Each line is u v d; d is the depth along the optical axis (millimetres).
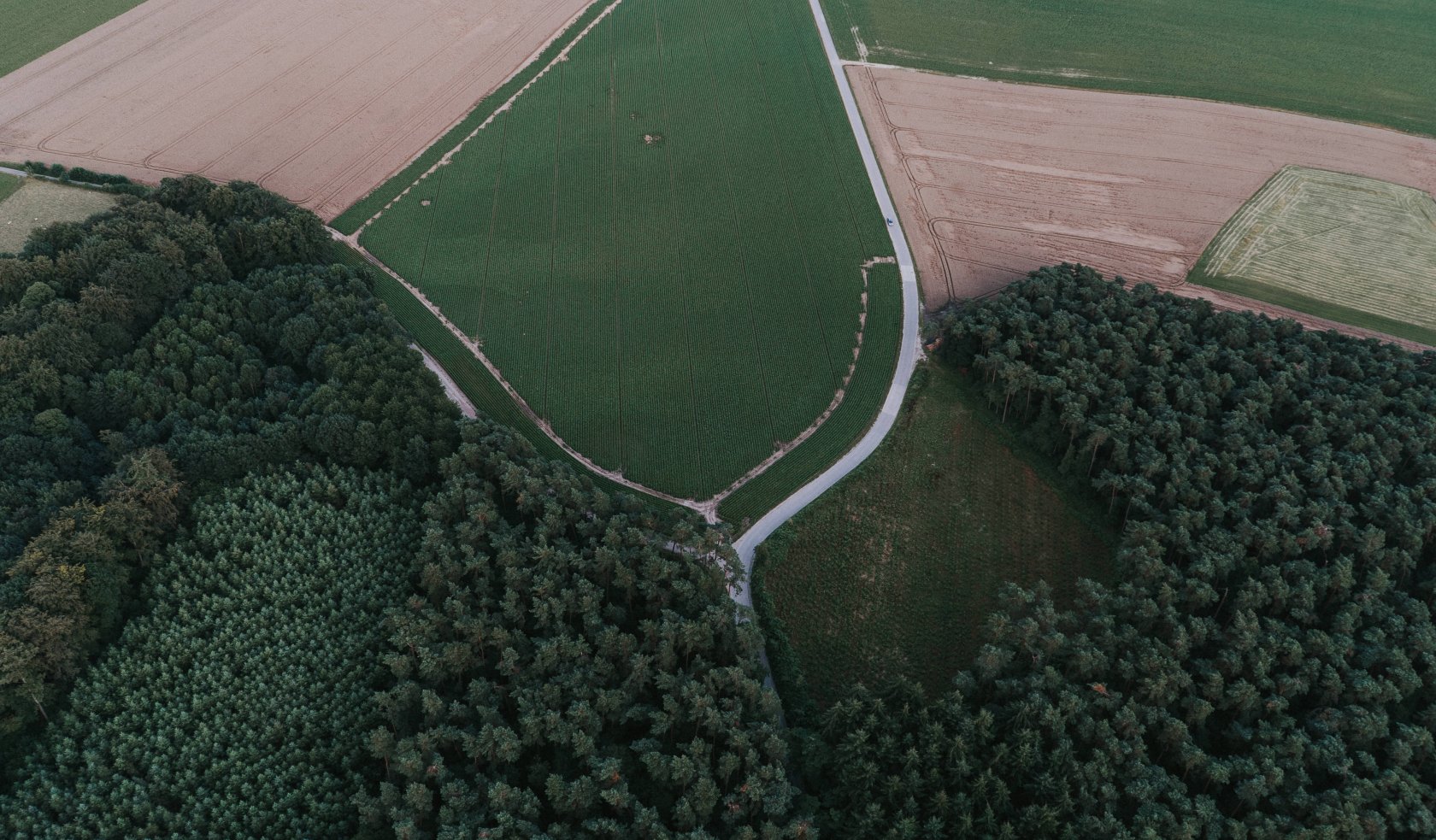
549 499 122312
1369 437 128875
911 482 140125
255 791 98625
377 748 97625
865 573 128125
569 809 95062
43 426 124250
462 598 111625
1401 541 118250
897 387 154375
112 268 142750
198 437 127562
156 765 98938
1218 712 105750
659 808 98062
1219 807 97688
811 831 93438
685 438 145250
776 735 100125
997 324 151000
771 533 131375
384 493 126812
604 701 101938
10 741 101562
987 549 131500
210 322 144875
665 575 114000
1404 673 103438
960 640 120625
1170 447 129625
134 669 106625
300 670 107812
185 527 122125
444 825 91438
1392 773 95938
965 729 99375
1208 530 122062
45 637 101500
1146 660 104688
